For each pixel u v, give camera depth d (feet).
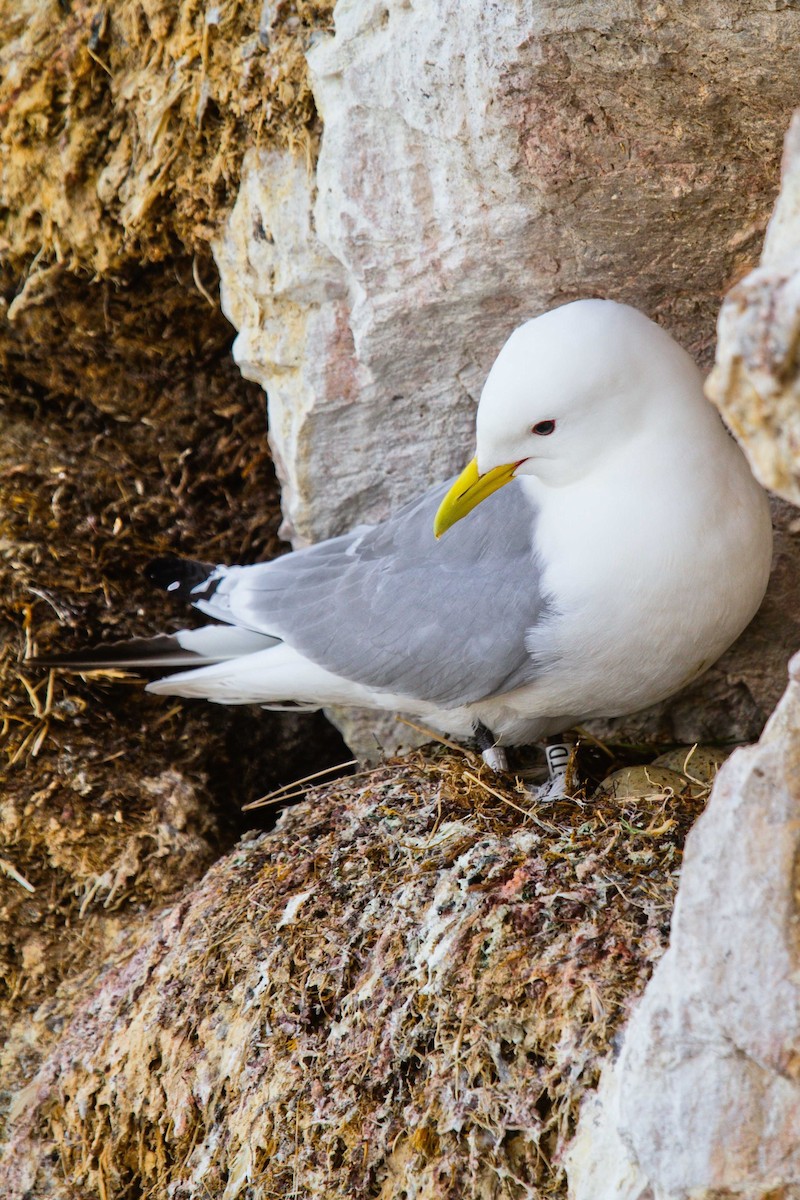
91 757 26.50
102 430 29.91
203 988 21.45
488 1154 16.97
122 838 25.80
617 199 20.65
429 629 22.53
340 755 29.07
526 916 18.48
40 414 30.09
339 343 24.07
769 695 25.94
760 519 20.80
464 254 21.79
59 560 28.19
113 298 28.48
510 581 21.71
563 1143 16.42
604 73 19.19
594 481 20.65
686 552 20.21
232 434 29.58
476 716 23.76
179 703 27.63
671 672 21.83
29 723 26.50
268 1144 19.20
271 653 24.59
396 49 20.67
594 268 21.74
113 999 23.50
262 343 25.27
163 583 26.37
